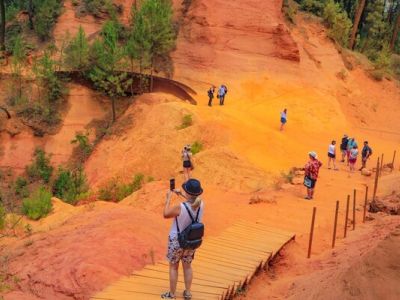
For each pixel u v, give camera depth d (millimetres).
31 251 10531
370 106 44000
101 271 8555
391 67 53219
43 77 39594
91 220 12539
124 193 25094
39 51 43844
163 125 32281
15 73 40219
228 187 20891
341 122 39594
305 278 9203
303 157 29375
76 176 33719
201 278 8711
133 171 28344
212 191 19000
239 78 42125
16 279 8969
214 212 14680
